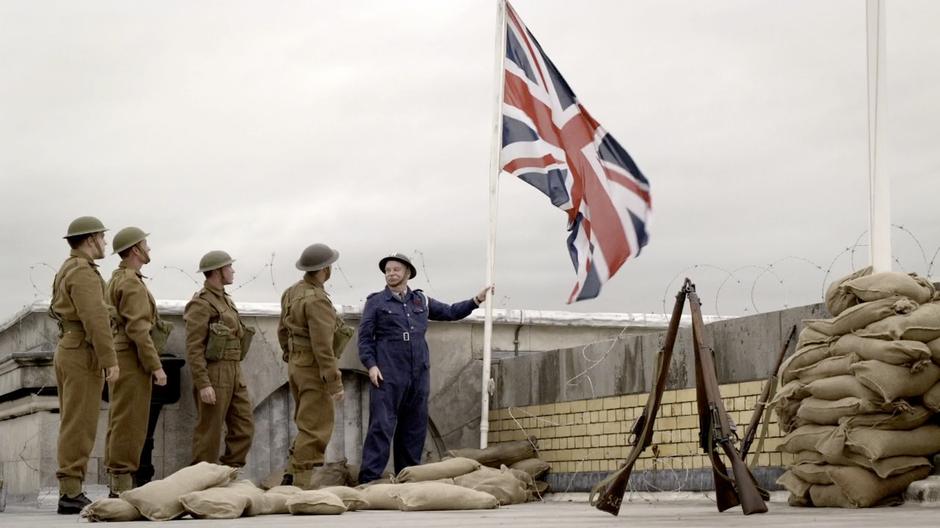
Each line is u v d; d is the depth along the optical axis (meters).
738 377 8.67
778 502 7.89
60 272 8.59
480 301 11.61
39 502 10.20
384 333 10.92
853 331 7.01
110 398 9.26
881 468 6.70
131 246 9.41
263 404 11.62
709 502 8.66
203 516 6.96
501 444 11.41
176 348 11.11
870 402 6.72
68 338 8.51
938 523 4.95
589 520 5.91
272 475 10.93
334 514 7.45
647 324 12.84
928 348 6.71
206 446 10.37
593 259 11.27
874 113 7.79
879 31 7.83
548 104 11.62
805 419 7.12
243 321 11.50
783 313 8.26
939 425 6.93
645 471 9.55
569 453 10.57
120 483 9.19
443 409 12.01
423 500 7.94
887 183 7.72
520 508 8.29
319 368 10.27
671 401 9.34
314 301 10.27
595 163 11.41
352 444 11.88
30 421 10.71
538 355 11.14
